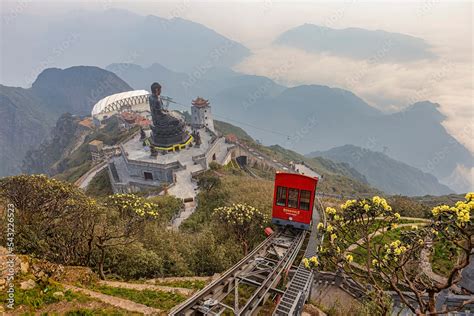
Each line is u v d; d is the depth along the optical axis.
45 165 194.62
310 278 14.92
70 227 16.77
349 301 16.03
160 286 15.48
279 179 21.91
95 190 64.75
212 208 37.19
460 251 11.30
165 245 20.95
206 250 20.89
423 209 33.91
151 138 73.62
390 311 9.48
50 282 12.38
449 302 12.37
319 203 33.38
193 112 103.44
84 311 10.83
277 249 19.83
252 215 23.03
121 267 17.91
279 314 11.80
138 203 18.67
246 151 84.50
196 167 59.31
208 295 12.64
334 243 10.29
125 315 11.02
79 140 175.12
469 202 7.01
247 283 14.21
